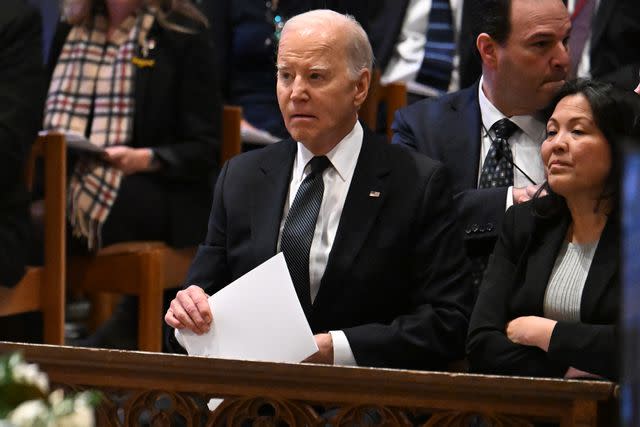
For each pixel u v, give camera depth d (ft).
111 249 52.21
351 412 25.77
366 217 34.45
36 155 48.80
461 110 40.70
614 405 24.49
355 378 25.39
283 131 60.59
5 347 27.25
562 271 31.94
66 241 52.44
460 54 56.75
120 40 54.70
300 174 35.68
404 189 34.76
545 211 32.55
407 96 55.88
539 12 38.45
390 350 33.37
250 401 26.20
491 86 39.88
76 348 26.84
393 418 25.52
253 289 32.40
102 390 27.14
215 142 54.85
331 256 34.22
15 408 16.21
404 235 34.37
